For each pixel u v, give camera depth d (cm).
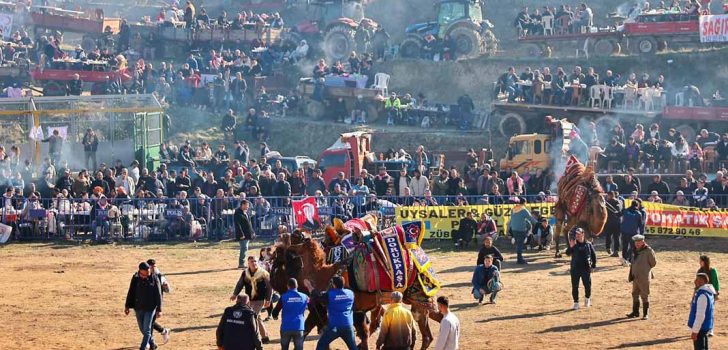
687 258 3356
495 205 3712
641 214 3228
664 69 5738
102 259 3462
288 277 2059
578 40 5997
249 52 6419
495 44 6391
